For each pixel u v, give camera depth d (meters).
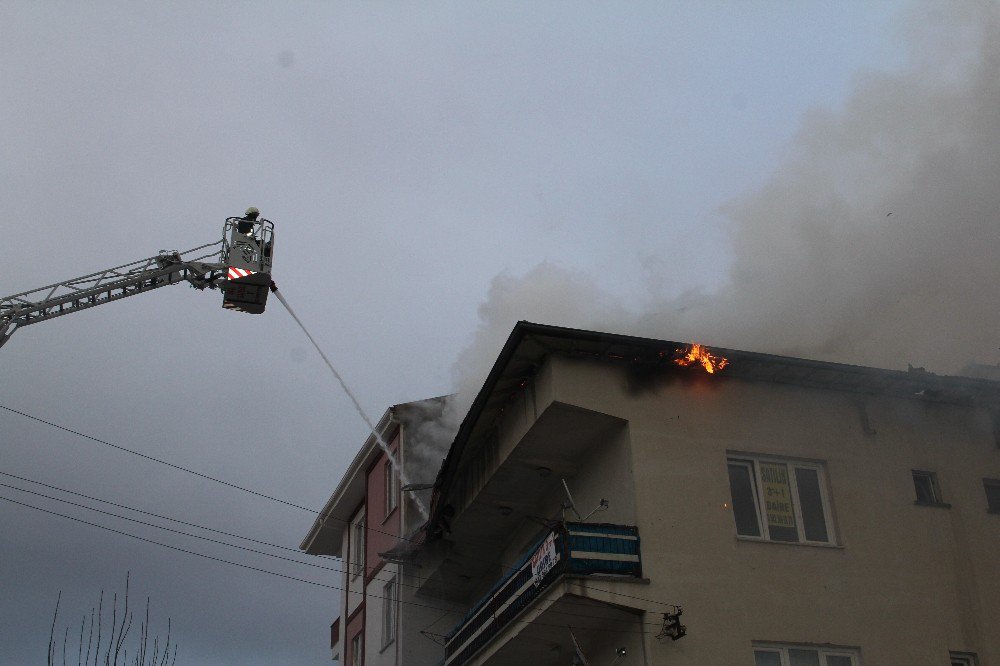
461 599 25.34
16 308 14.02
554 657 17.94
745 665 15.57
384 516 27.88
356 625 29.00
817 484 17.77
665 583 15.86
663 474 16.80
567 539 15.84
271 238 16.72
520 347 17.09
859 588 16.80
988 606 17.34
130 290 15.48
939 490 18.33
